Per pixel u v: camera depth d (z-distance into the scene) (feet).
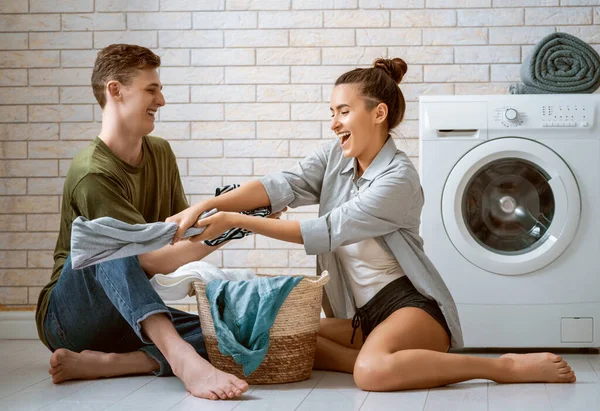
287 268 12.10
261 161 12.16
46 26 12.22
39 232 12.23
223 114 12.18
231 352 7.34
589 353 10.30
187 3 12.17
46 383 7.93
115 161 8.37
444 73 11.98
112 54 8.38
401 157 8.03
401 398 7.04
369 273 8.01
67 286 8.07
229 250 12.15
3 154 12.27
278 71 12.12
